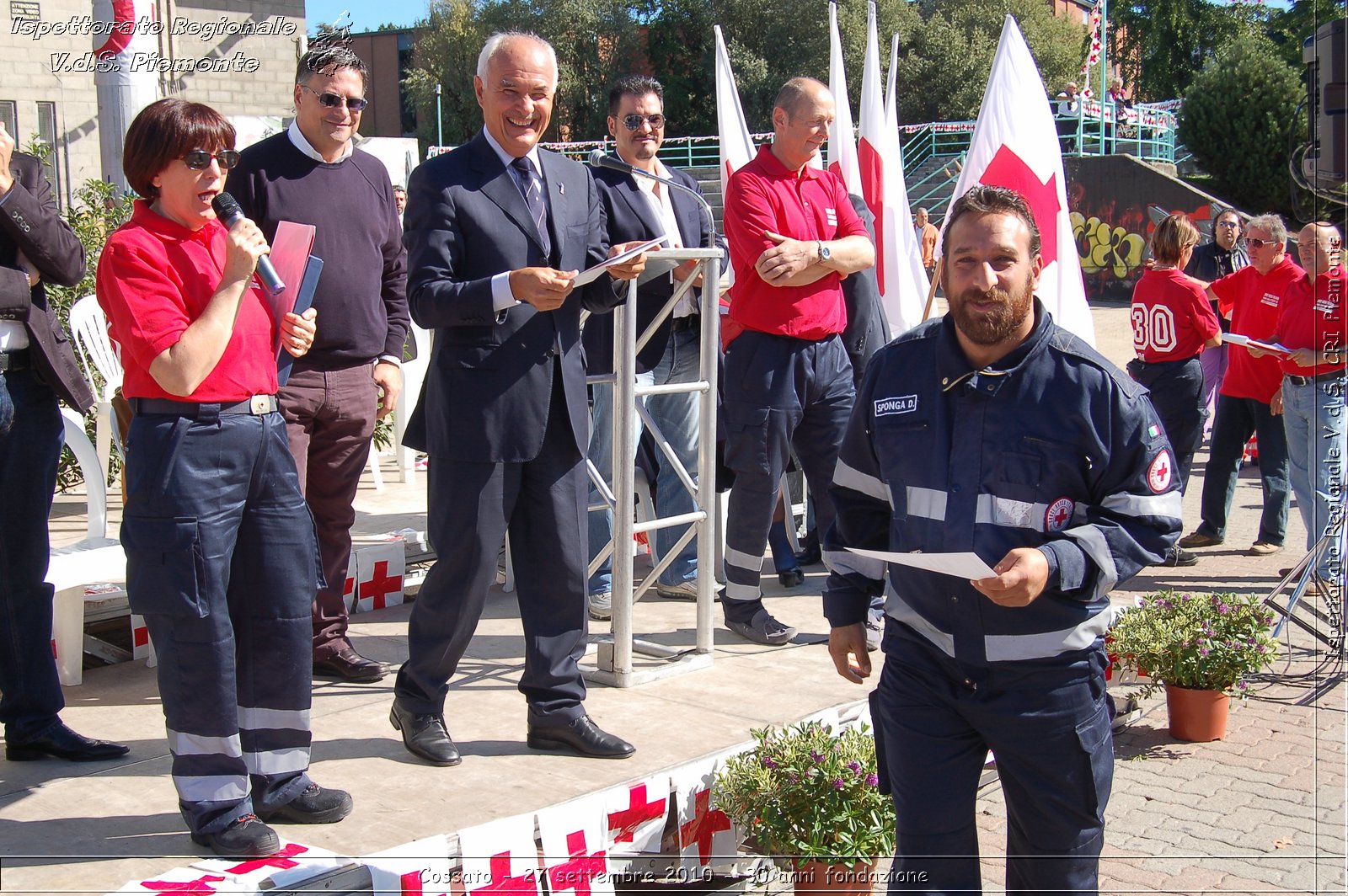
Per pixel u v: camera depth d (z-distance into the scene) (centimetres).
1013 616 245
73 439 432
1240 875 369
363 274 424
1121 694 506
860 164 681
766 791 332
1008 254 237
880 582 283
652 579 461
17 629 355
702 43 4228
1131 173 2559
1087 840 256
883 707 267
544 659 368
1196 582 716
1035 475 245
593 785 345
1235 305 790
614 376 439
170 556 289
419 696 365
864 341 563
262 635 312
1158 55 3522
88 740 365
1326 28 362
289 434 415
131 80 715
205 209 292
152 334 280
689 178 588
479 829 295
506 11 4072
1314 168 372
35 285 353
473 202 351
